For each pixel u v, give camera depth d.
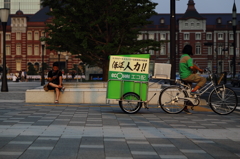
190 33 79.62
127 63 9.87
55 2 23.69
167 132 6.76
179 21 79.62
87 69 50.25
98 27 24.03
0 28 82.12
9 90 23.72
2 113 9.52
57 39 23.33
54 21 22.92
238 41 80.06
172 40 15.37
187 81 9.87
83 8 22.47
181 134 6.57
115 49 23.17
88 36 23.84
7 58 82.12
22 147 5.27
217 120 8.65
